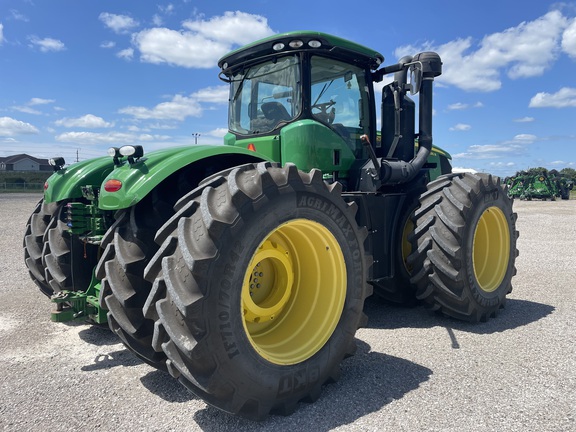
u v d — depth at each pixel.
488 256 4.48
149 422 2.46
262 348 2.64
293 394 2.54
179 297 2.20
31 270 4.29
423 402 2.61
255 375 2.38
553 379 2.88
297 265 2.98
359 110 4.41
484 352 3.35
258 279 2.87
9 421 2.48
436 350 3.42
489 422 2.38
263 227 2.44
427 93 4.53
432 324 4.09
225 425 2.43
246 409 2.41
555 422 2.38
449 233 3.88
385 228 4.20
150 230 2.85
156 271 2.40
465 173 4.29
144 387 2.89
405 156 4.67
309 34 3.76
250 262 2.40
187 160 2.94
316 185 2.71
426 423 2.39
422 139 4.57
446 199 3.99
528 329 3.87
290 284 2.95
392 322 4.16
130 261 2.73
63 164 4.13
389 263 4.27
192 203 2.46
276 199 2.50
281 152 3.92
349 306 2.89
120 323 2.70
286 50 3.86
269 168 2.61
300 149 3.81
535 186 26.66
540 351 3.35
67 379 3.01
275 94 4.04
